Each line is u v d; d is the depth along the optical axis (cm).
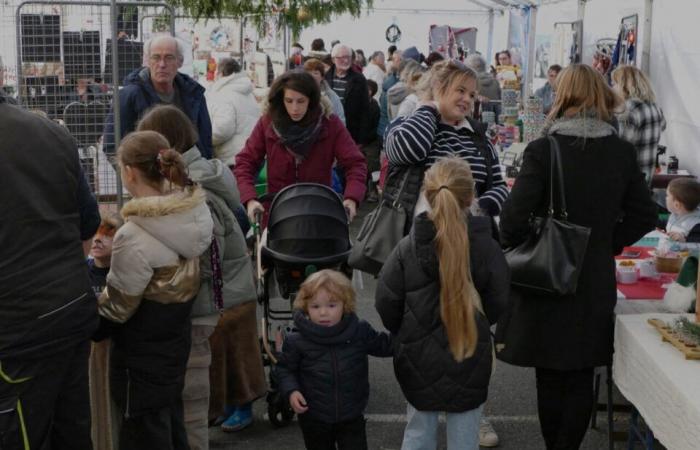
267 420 504
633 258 520
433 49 2020
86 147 626
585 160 395
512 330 409
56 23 632
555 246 391
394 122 454
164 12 805
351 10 1030
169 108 397
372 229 448
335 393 384
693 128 862
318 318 382
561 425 414
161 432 365
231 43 1012
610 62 1104
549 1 1467
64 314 302
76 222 315
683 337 359
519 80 1439
